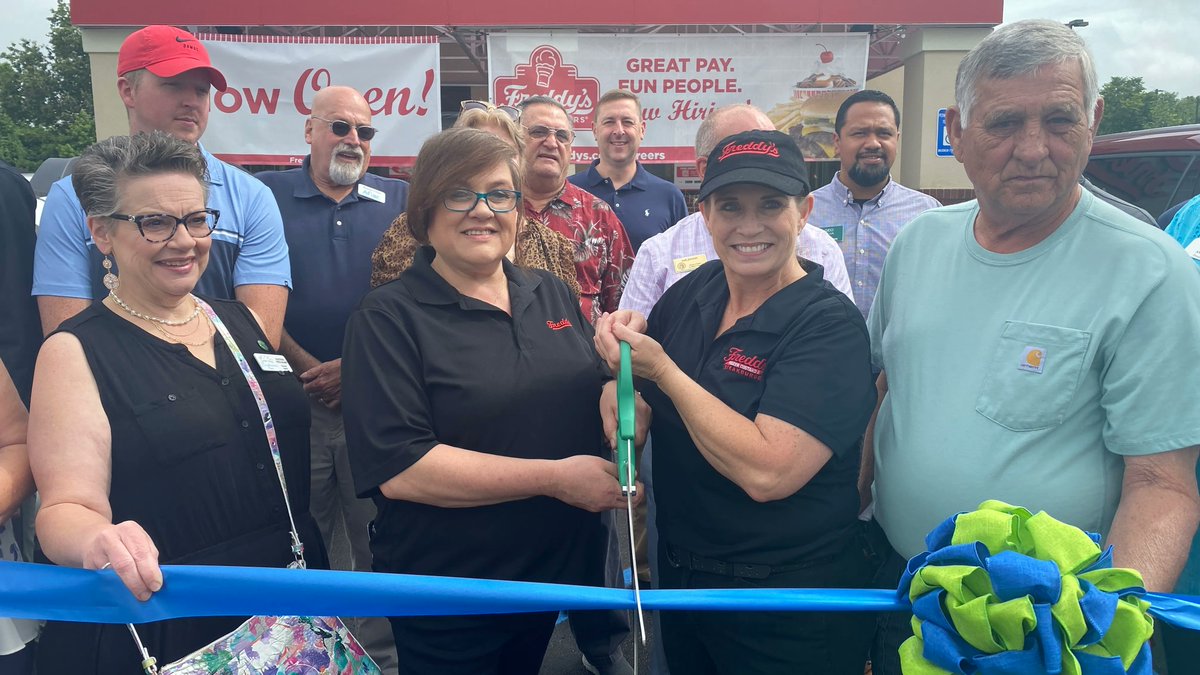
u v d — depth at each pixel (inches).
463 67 447.5
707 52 334.3
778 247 68.5
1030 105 60.2
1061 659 44.3
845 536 71.1
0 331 91.7
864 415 67.1
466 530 71.6
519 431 72.6
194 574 54.8
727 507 69.5
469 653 73.8
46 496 57.8
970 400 67.6
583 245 138.6
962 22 339.0
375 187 133.3
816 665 70.8
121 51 107.6
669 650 80.3
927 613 49.0
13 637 64.9
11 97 1998.0
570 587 58.0
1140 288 60.9
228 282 105.1
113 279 68.8
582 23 328.8
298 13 322.7
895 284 78.9
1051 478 64.1
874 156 144.3
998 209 65.1
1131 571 48.3
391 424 68.4
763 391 68.4
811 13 331.3
